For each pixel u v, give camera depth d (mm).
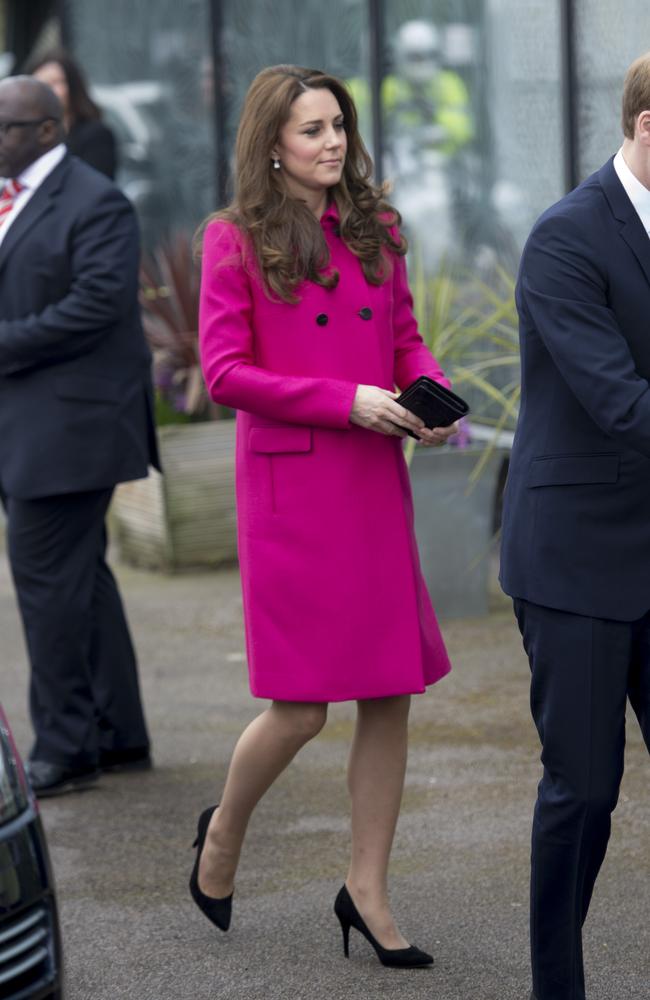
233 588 23172
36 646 14781
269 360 10805
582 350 9039
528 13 23078
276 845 13398
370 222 10930
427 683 11070
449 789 14641
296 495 10766
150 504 24406
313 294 10734
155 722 17156
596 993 10578
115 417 14742
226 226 10797
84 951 11562
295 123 10609
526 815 13914
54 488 14477
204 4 30391
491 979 10867
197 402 25219
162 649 20188
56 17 35406
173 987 10938
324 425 10609
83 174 14797
